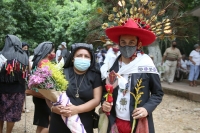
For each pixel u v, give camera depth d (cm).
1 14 1355
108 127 257
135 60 250
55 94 244
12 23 1431
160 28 270
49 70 237
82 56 260
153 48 1134
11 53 397
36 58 367
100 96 267
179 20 298
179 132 516
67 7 2314
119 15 274
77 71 268
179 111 677
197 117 621
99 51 1268
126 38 249
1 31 1321
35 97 384
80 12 2036
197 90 854
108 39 298
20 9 1725
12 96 398
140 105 245
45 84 236
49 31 2080
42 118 384
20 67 397
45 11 2128
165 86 955
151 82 249
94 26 320
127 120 250
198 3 1245
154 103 242
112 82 254
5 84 395
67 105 248
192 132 516
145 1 267
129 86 249
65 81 247
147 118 247
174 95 877
